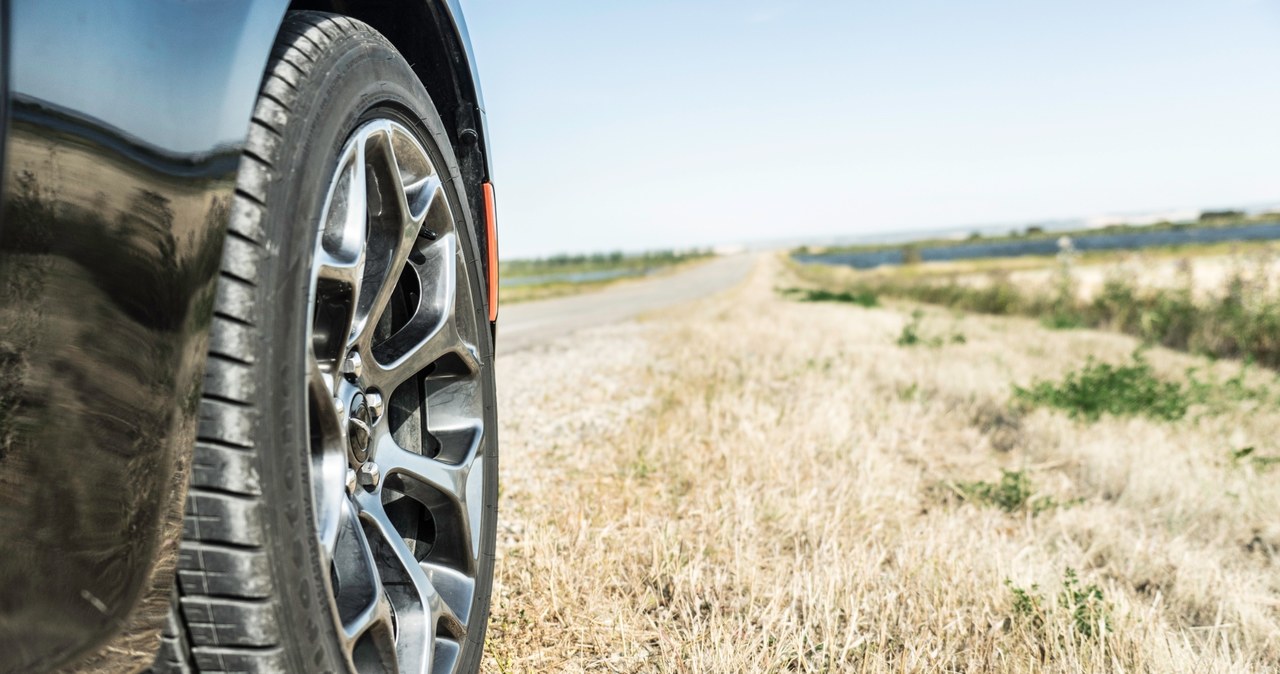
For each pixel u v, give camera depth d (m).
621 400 6.53
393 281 1.47
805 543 3.25
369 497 1.42
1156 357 10.71
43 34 0.82
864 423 5.49
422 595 1.48
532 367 8.88
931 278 42.59
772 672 2.22
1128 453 4.77
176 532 0.97
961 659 2.37
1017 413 6.29
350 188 1.32
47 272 0.82
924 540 3.21
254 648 1.01
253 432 1.01
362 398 1.39
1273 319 11.71
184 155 0.96
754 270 110.06
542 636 2.40
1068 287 20.56
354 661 1.33
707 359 9.08
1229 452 4.71
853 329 14.12
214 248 0.99
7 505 0.80
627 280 96.06
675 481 4.07
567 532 3.22
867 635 2.39
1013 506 3.94
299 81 1.19
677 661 2.25
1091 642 2.32
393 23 1.80
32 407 0.81
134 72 0.92
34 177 0.80
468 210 1.91
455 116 2.00
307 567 1.11
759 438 4.71
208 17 1.04
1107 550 3.34
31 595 0.82
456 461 1.74
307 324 1.15
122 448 0.90
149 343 0.91
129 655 0.95
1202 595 2.86
